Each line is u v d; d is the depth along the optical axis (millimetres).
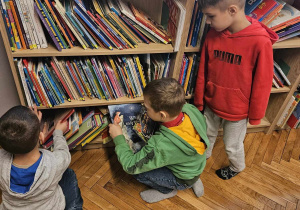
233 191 1533
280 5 1308
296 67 1574
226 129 1434
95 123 1530
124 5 1295
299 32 1448
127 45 1279
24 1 1057
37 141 972
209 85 1357
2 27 1064
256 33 1132
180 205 1450
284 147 1819
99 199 1438
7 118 917
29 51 1169
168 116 1184
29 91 1289
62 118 1438
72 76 1315
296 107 1788
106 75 1339
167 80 1174
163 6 1433
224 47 1215
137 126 1417
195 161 1299
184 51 1349
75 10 1101
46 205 1056
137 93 1474
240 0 1072
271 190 1556
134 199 1457
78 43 1262
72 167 1577
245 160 1710
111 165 1609
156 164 1209
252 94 1248
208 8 1085
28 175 959
